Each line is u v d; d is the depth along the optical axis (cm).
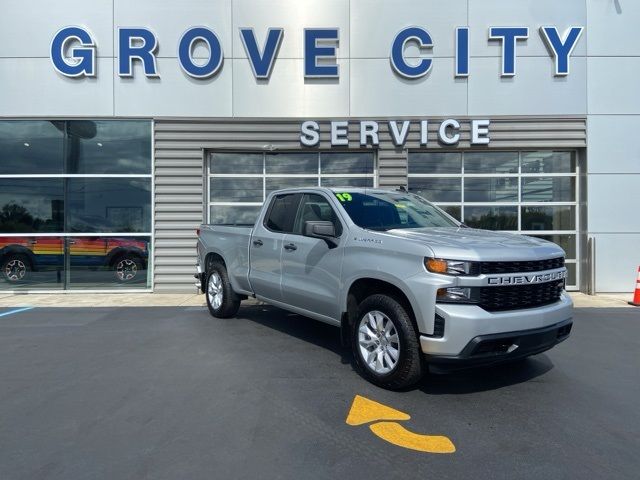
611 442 334
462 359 377
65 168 1073
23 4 1048
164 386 443
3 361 524
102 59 1055
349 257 471
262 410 387
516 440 337
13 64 1056
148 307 869
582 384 454
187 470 295
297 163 1098
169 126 1065
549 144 1058
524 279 402
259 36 1062
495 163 1095
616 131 1055
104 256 1077
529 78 1056
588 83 1054
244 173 1098
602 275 1048
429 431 351
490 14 1053
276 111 1065
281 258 580
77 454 314
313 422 365
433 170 1092
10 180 1077
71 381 458
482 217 1095
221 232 727
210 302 758
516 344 392
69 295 1038
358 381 456
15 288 1077
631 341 623
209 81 1064
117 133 1073
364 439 337
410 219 526
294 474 291
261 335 638
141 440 335
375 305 434
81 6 1050
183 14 1055
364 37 1057
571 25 1052
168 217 1070
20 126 1076
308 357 534
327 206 534
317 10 1059
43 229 1077
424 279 391
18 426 358
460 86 1060
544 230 1096
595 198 1054
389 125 1059
